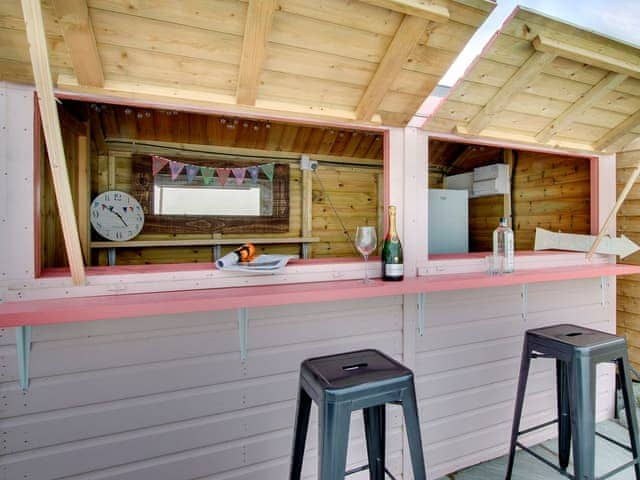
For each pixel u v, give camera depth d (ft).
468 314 6.11
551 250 7.82
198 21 3.52
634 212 7.69
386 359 3.92
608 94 5.70
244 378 4.74
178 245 10.36
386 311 5.48
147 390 4.32
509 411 6.54
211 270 4.51
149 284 4.25
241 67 3.95
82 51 3.49
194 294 4.09
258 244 11.32
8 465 3.86
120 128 9.78
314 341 5.08
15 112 3.78
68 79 3.78
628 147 7.66
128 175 10.16
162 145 10.44
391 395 3.42
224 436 4.67
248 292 4.20
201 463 4.57
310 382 3.57
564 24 4.56
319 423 3.32
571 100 5.67
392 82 4.51
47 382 3.95
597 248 7.20
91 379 4.11
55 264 5.77
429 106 5.81
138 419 4.30
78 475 4.09
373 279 5.24
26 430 3.90
